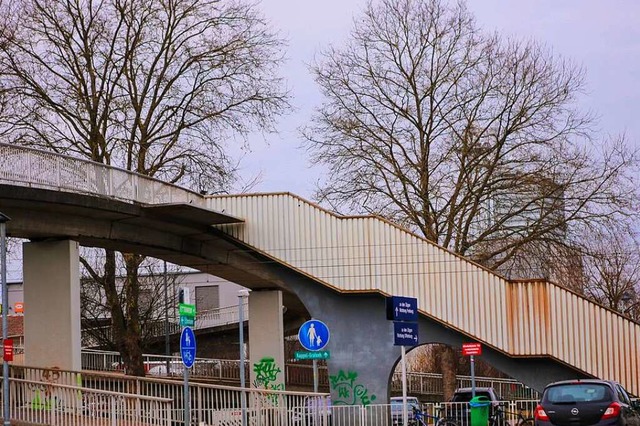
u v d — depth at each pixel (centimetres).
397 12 4450
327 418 2822
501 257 4334
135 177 3192
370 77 4353
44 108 3931
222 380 4766
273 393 2805
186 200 3509
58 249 3059
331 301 3581
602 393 2109
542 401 2152
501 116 4244
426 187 4288
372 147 4294
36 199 2775
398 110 4347
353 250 3497
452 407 3173
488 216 4262
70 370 2714
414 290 3428
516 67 4228
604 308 3262
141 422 2494
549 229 4100
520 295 3334
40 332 3034
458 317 3378
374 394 3512
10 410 2569
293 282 3622
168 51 4109
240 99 4138
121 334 4147
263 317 4225
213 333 6253
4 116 3884
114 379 2736
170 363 5016
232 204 3584
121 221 3278
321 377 5266
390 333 3525
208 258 3741
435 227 4306
